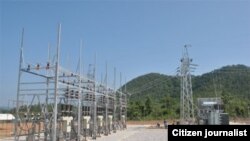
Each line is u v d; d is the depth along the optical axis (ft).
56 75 69.67
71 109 87.71
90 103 100.63
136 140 93.81
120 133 122.72
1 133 112.57
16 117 73.00
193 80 378.53
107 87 117.39
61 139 79.20
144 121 242.37
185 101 156.35
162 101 307.37
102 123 112.88
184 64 157.17
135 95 366.22
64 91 82.58
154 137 104.27
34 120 76.59
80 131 89.81
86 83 94.53
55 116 68.95
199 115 147.64
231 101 281.95
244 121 217.97
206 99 150.51
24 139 85.56
